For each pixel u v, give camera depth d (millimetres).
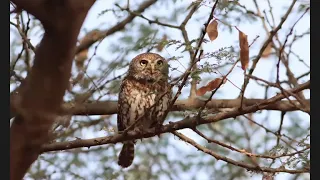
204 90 8469
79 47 13156
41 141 4590
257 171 9547
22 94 4449
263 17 13078
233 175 16125
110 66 13406
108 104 13164
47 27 4270
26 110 4426
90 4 4348
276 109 12672
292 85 13516
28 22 10797
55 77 4383
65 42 4301
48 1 4207
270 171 9398
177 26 13430
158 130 9789
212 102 12680
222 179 16188
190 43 8742
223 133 16703
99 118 14562
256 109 8852
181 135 9906
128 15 14195
